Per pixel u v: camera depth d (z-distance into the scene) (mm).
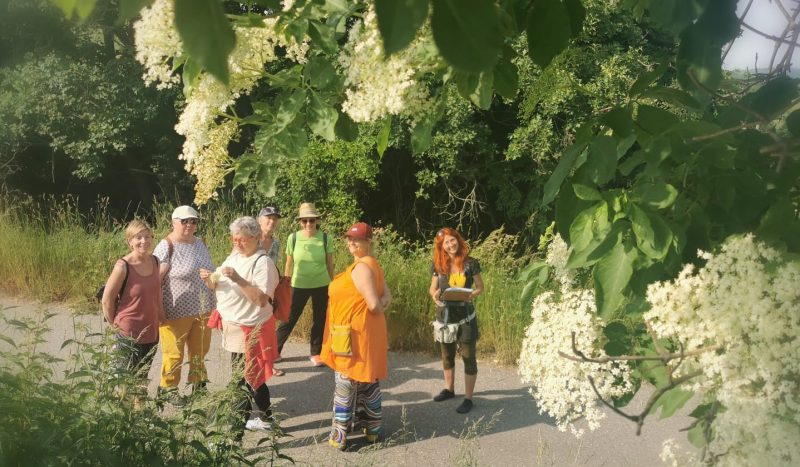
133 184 20859
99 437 2959
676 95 1565
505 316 7844
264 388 5270
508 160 15602
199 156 1742
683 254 1506
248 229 5133
